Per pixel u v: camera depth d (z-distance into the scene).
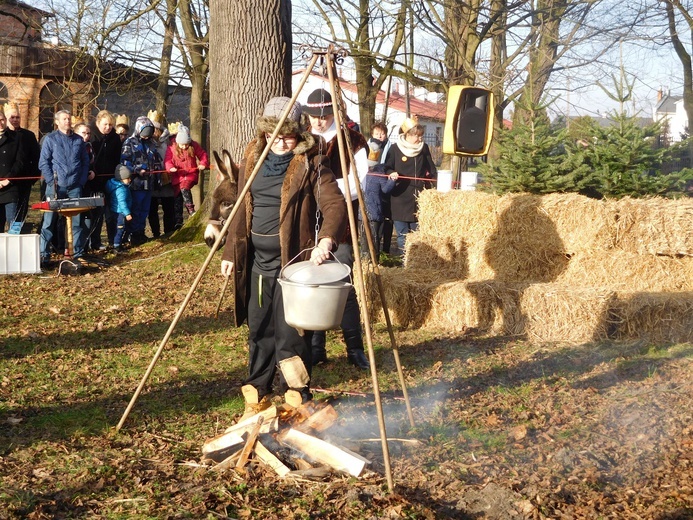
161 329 7.47
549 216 8.16
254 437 4.18
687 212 7.69
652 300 7.19
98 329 7.43
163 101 20.34
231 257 4.63
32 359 6.31
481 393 5.61
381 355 6.69
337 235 4.36
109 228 12.02
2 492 3.76
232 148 10.53
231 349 6.77
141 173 12.12
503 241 8.39
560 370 6.26
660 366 6.33
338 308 4.18
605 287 7.52
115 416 4.97
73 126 11.43
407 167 11.12
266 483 3.92
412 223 11.27
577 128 10.52
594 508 3.72
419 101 43.84
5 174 10.51
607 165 8.95
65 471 4.07
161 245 11.68
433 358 6.62
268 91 10.51
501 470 4.17
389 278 8.13
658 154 8.99
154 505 3.68
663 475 4.14
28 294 8.94
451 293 7.77
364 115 18.09
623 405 5.29
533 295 7.39
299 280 4.14
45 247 10.78
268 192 4.55
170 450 4.41
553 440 4.62
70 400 5.31
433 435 4.71
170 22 19.55
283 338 4.60
